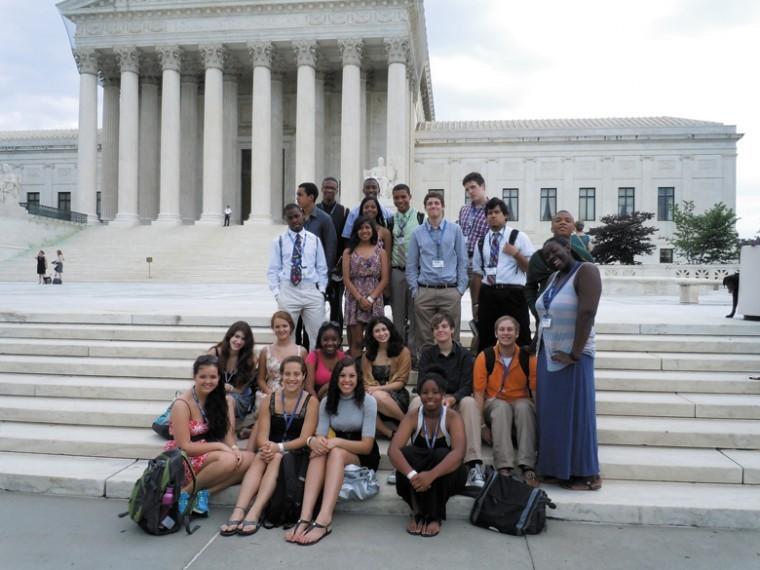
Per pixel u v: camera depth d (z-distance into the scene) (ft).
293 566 16.63
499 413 22.06
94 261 118.32
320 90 165.37
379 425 23.81
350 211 31.76
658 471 21.88
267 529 19.02
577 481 21.06
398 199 29.48
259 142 152.97
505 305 26.23
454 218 190.08
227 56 161.89
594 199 188.55
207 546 17.80
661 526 19.42
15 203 127.24
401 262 29.50
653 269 124.67
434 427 20.38
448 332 23.63
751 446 23.45
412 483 18.75
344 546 17.90
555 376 20.84
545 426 21.03
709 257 171.01
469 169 191.21
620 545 18.04
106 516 19.86
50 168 222.69
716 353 29.99
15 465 22.93
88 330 33.12
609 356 29.27
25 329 33.37
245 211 180.96
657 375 27.91
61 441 24.31
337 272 31.35
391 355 24.91
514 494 19.27
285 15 152.76
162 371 29.30
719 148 184.65
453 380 23.56
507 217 26.50
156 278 108.58
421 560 17.06
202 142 174.70
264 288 82.17
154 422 24.35
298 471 19.88
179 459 19.04
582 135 187.52
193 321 34.12
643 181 187.42
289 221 27.81
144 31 157.79
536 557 17.28
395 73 149.18
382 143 172.04
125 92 159.12
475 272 27.89
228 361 24.99
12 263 115.03
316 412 21.49
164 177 155.63
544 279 22.35
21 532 18.62
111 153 175.42
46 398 28.04
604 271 127.03
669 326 31.94
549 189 189.67
